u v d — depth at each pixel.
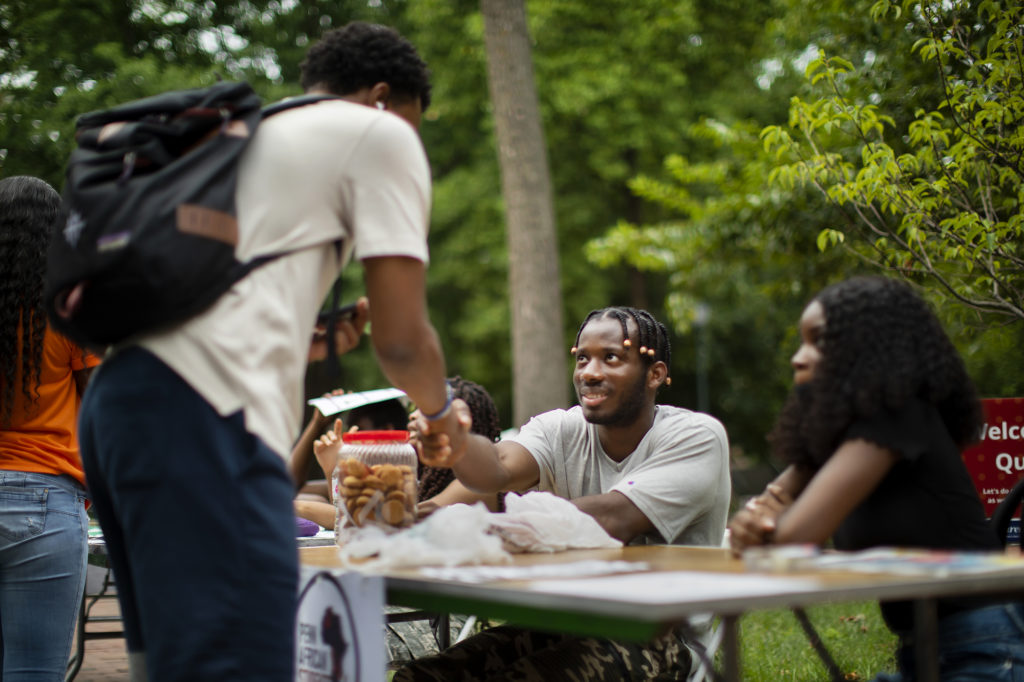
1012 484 3.91
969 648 2.00
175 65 12.03
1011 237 4.42
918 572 1.63
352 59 2.25
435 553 2.03
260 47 13.48
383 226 2.02
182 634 1.78
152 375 1.84
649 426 2.98
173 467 1.81
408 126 2.13
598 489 3.01
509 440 3.11
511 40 9.15
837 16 6.01
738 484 13.77
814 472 2.15
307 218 1.99
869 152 4.30
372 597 1.92
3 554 2.79
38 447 2.83
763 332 19.77
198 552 1.79
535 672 2.50
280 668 1.81
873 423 1.97
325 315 2.35
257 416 1.85
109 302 1.80
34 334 2.79
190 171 1.88
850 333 2.02
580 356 2.99
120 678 5.05
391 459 2.44
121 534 2.05
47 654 2.83
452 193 18.75
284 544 1.85
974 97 4.20
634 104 18.20
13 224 2.79
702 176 9.21
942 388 2.03
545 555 2.35
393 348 2.06
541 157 9.17
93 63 11.27
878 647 5.05
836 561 1.76
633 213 20.52
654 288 22.56
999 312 4.49
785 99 11.05
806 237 7.22
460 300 20.33
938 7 4.42
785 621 5.89
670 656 2.68
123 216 1.80
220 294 1.87
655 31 15.04
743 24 12.70
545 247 9.11
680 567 1.88
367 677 1.93
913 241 4.49
